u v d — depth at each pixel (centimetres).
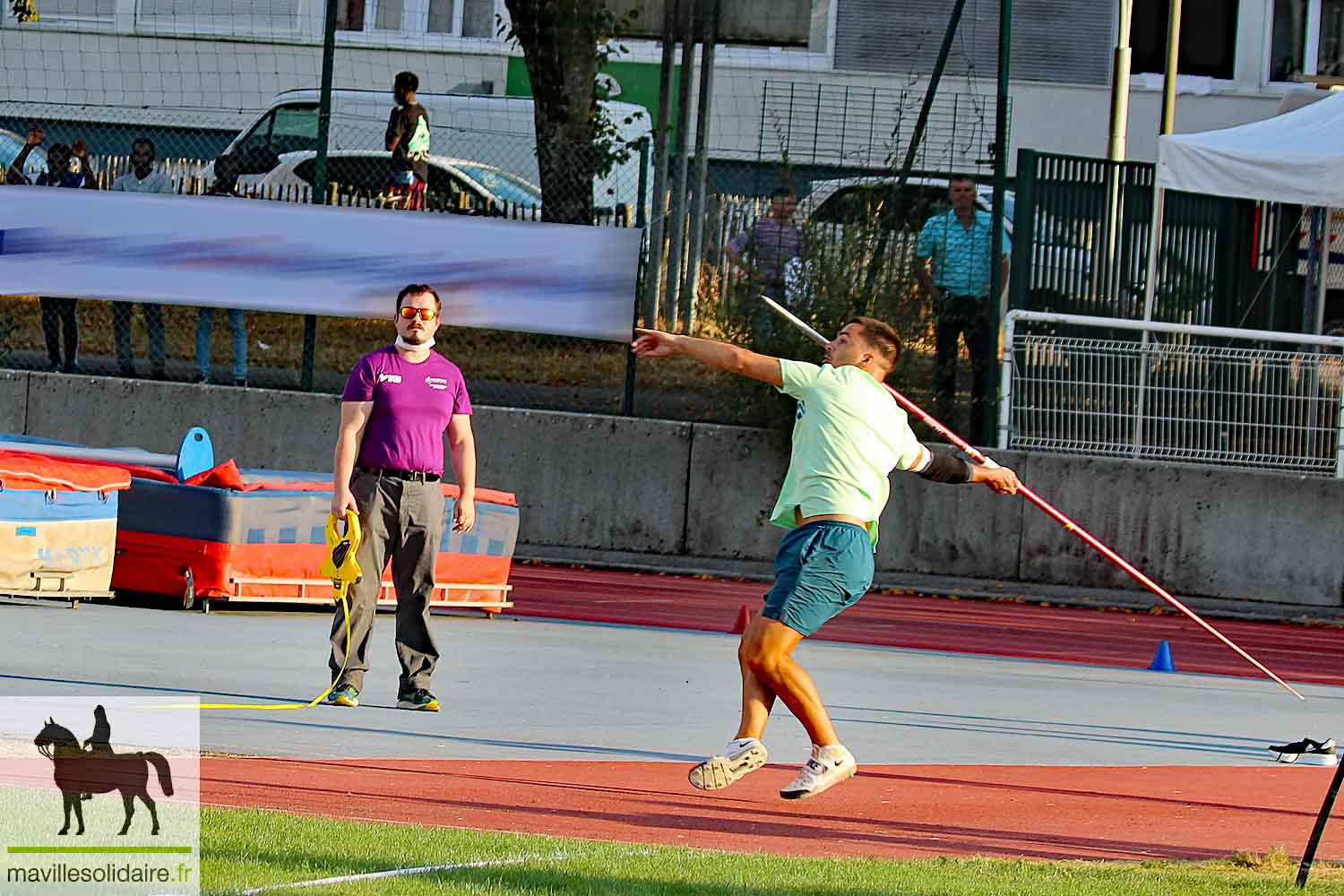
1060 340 2647
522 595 2356
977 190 2706
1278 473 2627
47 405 2831
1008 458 2644
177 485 1959
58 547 1898
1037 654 2117
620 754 1302
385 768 1183
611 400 2805
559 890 824
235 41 3953
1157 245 2727
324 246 2761
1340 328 3036
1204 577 2630
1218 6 4459
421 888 812
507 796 1120
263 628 1861
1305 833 1129
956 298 2670
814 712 1141
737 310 2711
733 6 2794
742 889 848
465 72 4044
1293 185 2633
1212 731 1576
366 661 1441
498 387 2831
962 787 1245
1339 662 2206
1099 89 4256
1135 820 1154
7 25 3906
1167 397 2648
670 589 2516
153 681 1472
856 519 1166
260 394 2794
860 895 851
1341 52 4425
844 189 2705
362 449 1427
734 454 2714
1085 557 2652
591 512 2742
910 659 1984
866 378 1195
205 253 2777
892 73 3619
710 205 2736
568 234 2731
